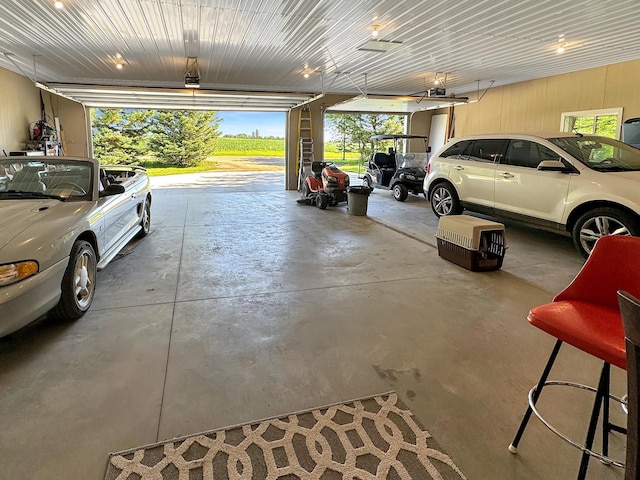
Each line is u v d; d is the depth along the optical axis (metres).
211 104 10.55
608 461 1.38
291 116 11.20
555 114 8.43
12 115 7.75
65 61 6.90
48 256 2.56
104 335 2.76
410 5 4.31
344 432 1.85
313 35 5.40
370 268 4.32
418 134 12.48
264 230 6.16
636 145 5.91
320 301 3.41
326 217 7.23
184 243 5.34
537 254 4.92
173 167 19.88
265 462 1.67
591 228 4.48
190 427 1.88
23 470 1.62
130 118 18.80
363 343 2.70
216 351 2.57
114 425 1.88
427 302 3.41
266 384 2.22
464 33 5.38
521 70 7.91
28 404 2.02
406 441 1.80
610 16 4.75
